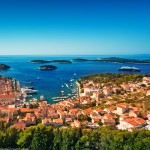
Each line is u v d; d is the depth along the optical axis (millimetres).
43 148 154750
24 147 163000
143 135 154000
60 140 155000
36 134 157750
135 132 157500
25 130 171250
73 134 157750
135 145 144250
